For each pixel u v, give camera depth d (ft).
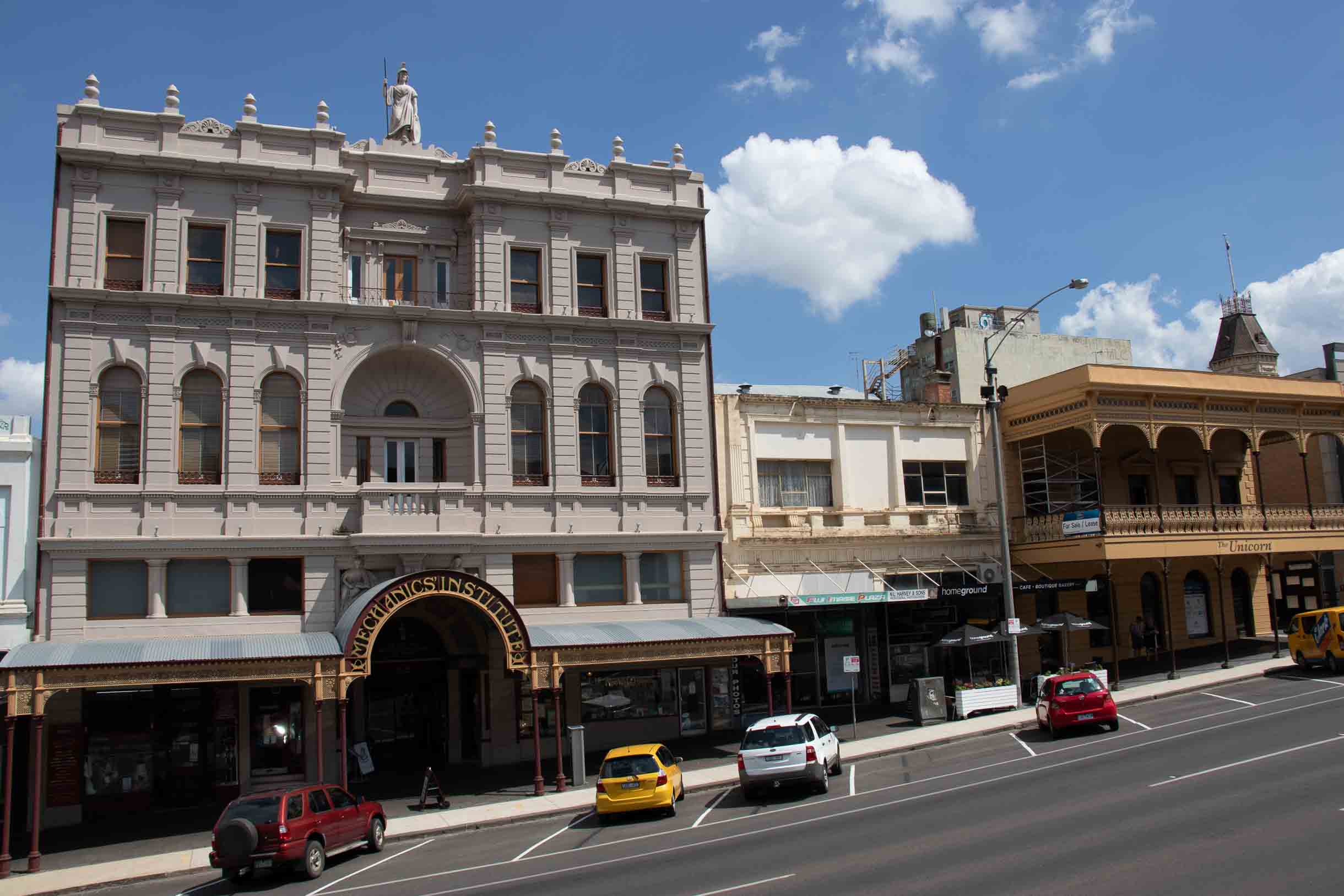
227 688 91.91
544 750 102.58
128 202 95.50
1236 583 147.54
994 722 103.09
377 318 101.55
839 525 121.19
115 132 96.07
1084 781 68.85
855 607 121.49
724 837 63.62
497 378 104.47
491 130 108.99
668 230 114.21
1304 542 131.54
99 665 75.15
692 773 89.66
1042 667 127.95
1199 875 44.42
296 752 93.50
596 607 104.47
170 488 92.43
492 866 62.28
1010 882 45.85
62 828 84.12
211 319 96.32
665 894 49.65
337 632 87.71
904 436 127.75
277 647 82.94
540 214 109.19
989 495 130.72
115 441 92.53
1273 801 57.52
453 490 99.96
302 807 63.57
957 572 124.47
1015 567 129.90
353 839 68.08
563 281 108.68
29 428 92.22
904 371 167.02
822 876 50.06
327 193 101.35
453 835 75.15
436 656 102.01
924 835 57.47
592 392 109.29
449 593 85.66
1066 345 162.30
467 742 102.22
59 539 87.97
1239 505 132.67
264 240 98.89
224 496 93.91
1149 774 69.05
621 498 107.14
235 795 90.79
